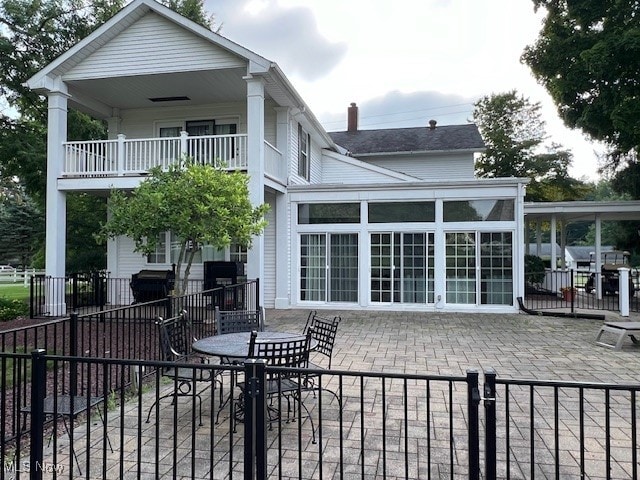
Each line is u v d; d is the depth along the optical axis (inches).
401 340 323.6
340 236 507.2
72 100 497.0
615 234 960.3
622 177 834.8
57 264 458.9
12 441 151.7
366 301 493.0
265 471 102.5
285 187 508.4
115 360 109.8
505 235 467.2
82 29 644.7
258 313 237.8
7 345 305.1
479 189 467.8
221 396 169.8
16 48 622.2
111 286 552.4
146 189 344.8
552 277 635.5
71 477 110.9
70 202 715.4
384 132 932.6
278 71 429.1
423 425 164.2
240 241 359.3
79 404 139.0
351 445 147.4
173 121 562.9
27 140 621.9
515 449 145.3
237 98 533.6
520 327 379.9
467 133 858.8
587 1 571.5
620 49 507.5
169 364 106.7
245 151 458.9
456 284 476.1
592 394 202.4
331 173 702.5
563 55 597.9
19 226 1273.4
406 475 102.5
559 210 605.6
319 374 103.0
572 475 128.5
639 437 155.4
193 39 438.3
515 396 199.0
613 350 291.1
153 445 148.6
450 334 347.3
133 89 499.5
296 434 156.0
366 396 197.8
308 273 513.3
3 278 944.9
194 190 333.4
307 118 563.5
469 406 96.5
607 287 629.9
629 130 517.3
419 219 485.1
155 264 547.2
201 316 309.0
